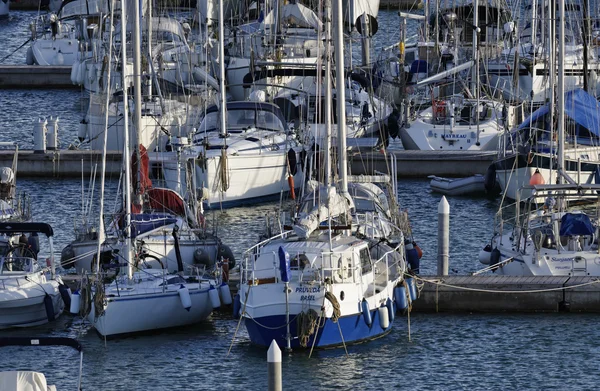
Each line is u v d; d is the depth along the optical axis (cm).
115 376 10344
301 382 10175
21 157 17412
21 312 11344
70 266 12656
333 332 10644
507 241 12750
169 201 13450
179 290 11169
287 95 18700
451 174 17525
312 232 11294
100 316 10962
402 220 12888
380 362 10575
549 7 16000
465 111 18488
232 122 16900
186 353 10769
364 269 11050
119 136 17862
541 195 12500
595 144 16500
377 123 18288
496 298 11781
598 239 12162
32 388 8475
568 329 11369
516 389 10144
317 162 15725
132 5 13775
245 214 15588
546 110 16288
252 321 10675
